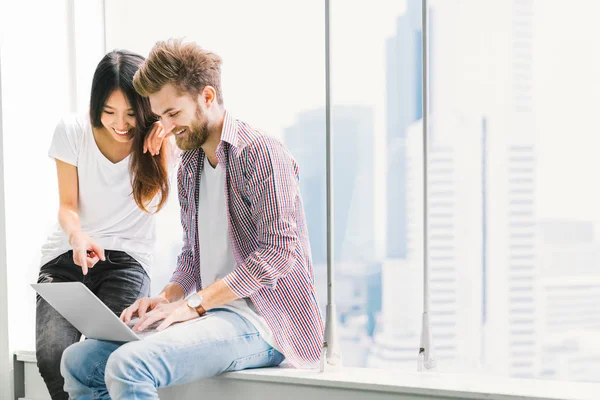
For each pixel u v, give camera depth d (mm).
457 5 2275
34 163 2580
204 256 1996
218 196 1959
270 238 1812
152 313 1833
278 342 1882
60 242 2385
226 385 1903
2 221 2475
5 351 2465
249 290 1807
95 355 1849
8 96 2490
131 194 2398
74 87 2725
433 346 1932
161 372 1683
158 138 2342
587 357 2184
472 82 2268
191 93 1874
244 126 1925
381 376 1812
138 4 2697
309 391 1807
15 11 2516
